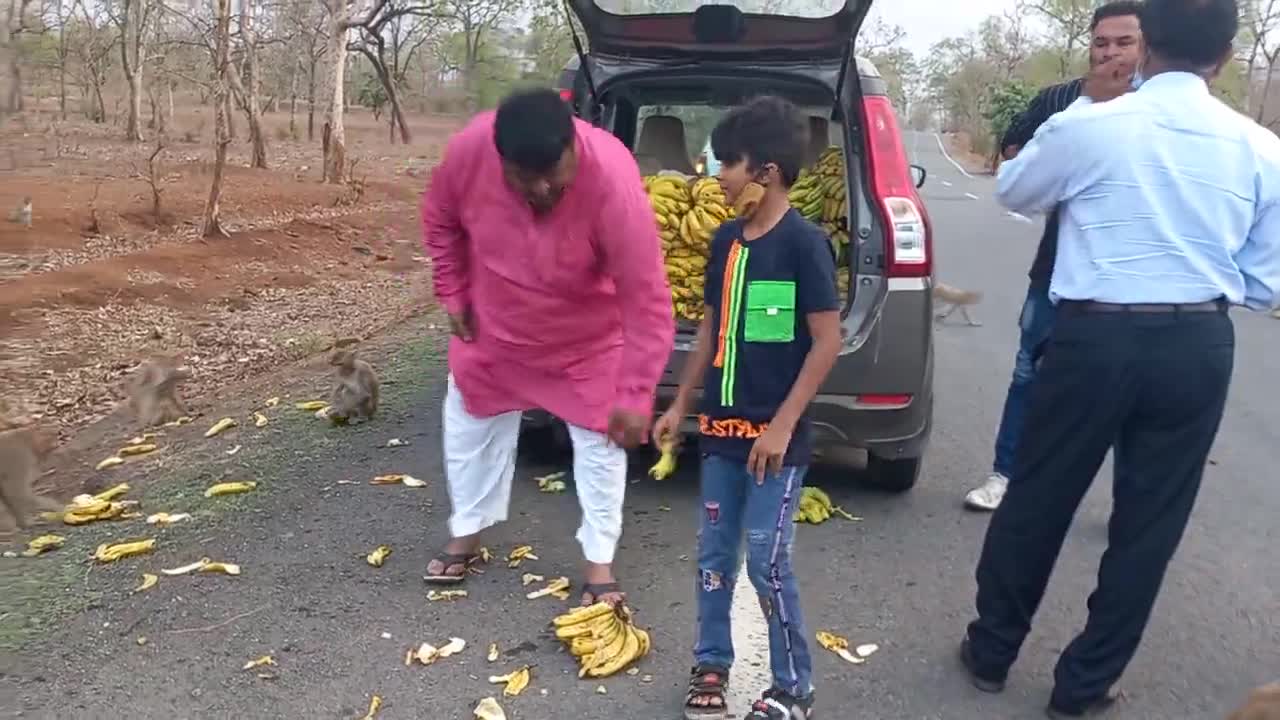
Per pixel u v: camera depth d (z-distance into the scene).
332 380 7.30
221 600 4.13
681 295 5.41
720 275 3.27
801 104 5.70
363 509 5.02
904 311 4.84
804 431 3.24
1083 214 3.31
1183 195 3.21
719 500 3.31
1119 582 3.36
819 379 3.12
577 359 4.08
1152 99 3.26
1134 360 3.22
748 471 3.19
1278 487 5.62
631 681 3.65
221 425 6.27
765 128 3.12
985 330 9.52
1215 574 4.55
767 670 3.73
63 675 3.59
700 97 6.18
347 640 3.86
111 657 3.71
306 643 3.83
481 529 4.37
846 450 6.03
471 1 28.80
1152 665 3.82
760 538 3.22
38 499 5.01
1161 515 3.32
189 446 6.01
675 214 5.58
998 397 7.27
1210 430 3.29
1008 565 3.52
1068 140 3.31
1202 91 3.26
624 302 3.81
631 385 3.81
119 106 31.75
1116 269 3.24
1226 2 3.21
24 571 4.36
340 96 19.53
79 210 13.09
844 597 4.29
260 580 4.30
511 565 4.49
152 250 11.47
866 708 3.52
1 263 10.50
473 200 3.92
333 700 3.50
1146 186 3.21
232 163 22.03
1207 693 3.64
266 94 42.56
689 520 4.98
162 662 3.69
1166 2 3.24
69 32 30.53
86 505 4.96
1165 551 3.33
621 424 3.82
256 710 3.43
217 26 13.10
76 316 9.04
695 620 4.07
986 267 13.41
